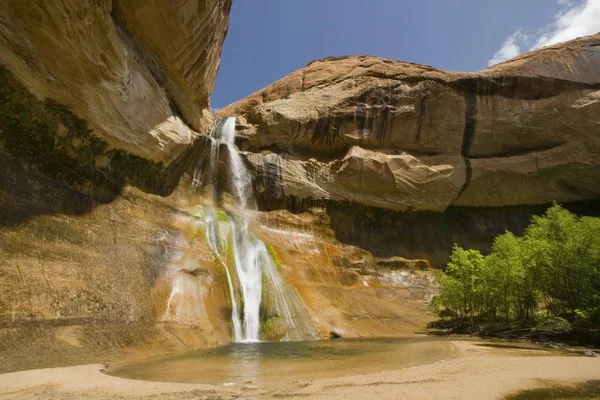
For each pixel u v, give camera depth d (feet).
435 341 60.64
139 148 71.00
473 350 49.19
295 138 114.01
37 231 48.19
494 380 31.07
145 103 70.28
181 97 89.10
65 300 46.09
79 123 57.98
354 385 29.53
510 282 69.10
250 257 82.79
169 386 29.78
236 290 71.46
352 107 113.80
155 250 66.74
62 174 56.18
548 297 69.21
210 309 64.90
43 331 41.50
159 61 78.07
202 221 83.30
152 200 75.97
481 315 78.89
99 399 26.18
